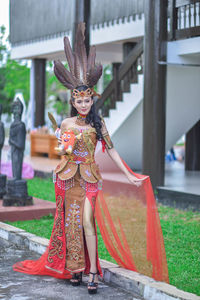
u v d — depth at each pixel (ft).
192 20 30.71
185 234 21.86
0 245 19.74
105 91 37.70
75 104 14.79
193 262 17.48
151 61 30.19
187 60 30.48
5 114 117.60
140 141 38.34
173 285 14.70
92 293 13.96
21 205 25.75
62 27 46.06
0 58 119.85
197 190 28.89
